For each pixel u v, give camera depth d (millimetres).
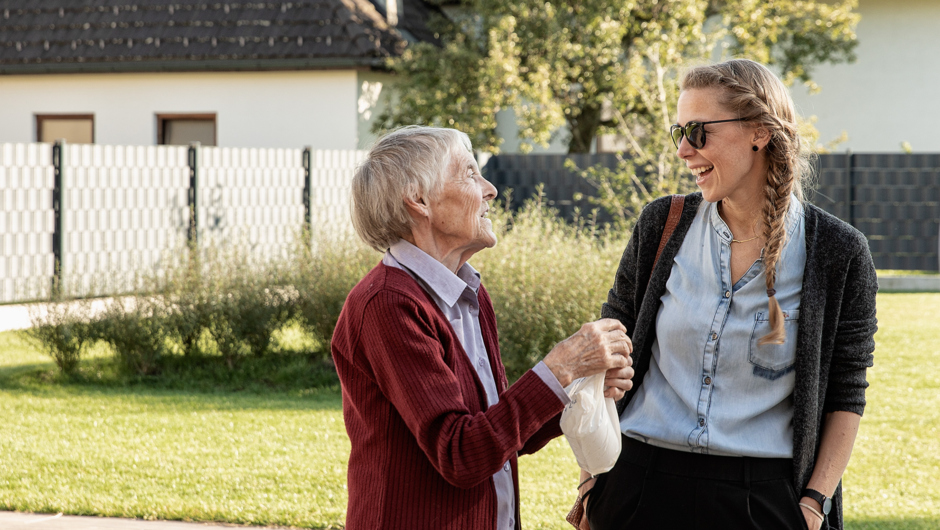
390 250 1990
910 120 17656
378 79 16031
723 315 2096
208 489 4434
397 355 1765
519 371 6793
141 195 10977
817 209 2143
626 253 2359
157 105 16188
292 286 7910
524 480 4582
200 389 6879
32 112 16719
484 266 7055
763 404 2076
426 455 1778
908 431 5391
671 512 2104
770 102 2051
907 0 17438
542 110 14070
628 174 11109
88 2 16531
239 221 11984
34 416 5898
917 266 12789
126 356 7246
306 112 15539
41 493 4352
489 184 2006
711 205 2191
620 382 1984
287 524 3998
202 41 15578
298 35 15273
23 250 9945
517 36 14008
